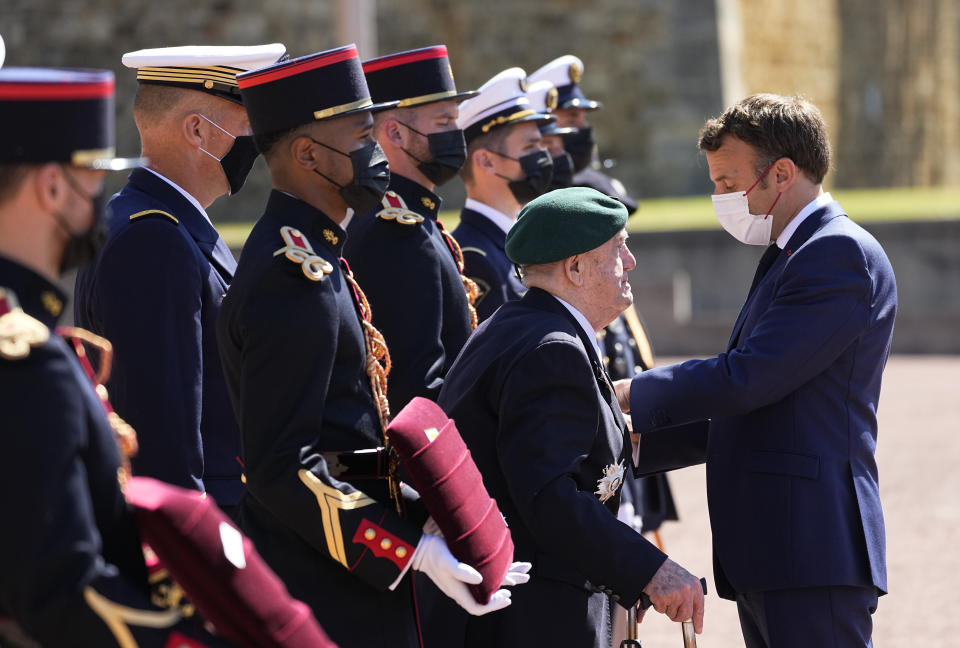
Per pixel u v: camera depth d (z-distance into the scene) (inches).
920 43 3100.4
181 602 215.5
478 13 2214.6
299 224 286.5
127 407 322.0
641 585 295.4
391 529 268.7
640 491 500.4
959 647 504.7
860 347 330.0
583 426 303.0
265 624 212.7
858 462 330.0
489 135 453.1
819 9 2632.9
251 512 294.0
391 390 362.0
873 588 329.4
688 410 331.9
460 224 466.0
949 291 1439.5
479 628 314.3
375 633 285.4
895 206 1706.4
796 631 323.6
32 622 192.1
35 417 193.0
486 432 309.3
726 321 1393.9
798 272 328.5
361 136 290.2
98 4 2011.6
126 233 333.4
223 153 362.0
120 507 211.8
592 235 311.4
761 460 330.3
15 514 190.2
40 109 204.4
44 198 207.0
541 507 294.8
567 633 308.7
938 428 946.7
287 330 266.7
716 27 2210.9
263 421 267.3
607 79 2228.1
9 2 2015.3
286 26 2063.2
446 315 378.0
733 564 333.7
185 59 355.3
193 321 333.1
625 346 503.2
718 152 345.4
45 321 208.8
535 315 313.0
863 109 2822.3
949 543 653.9
